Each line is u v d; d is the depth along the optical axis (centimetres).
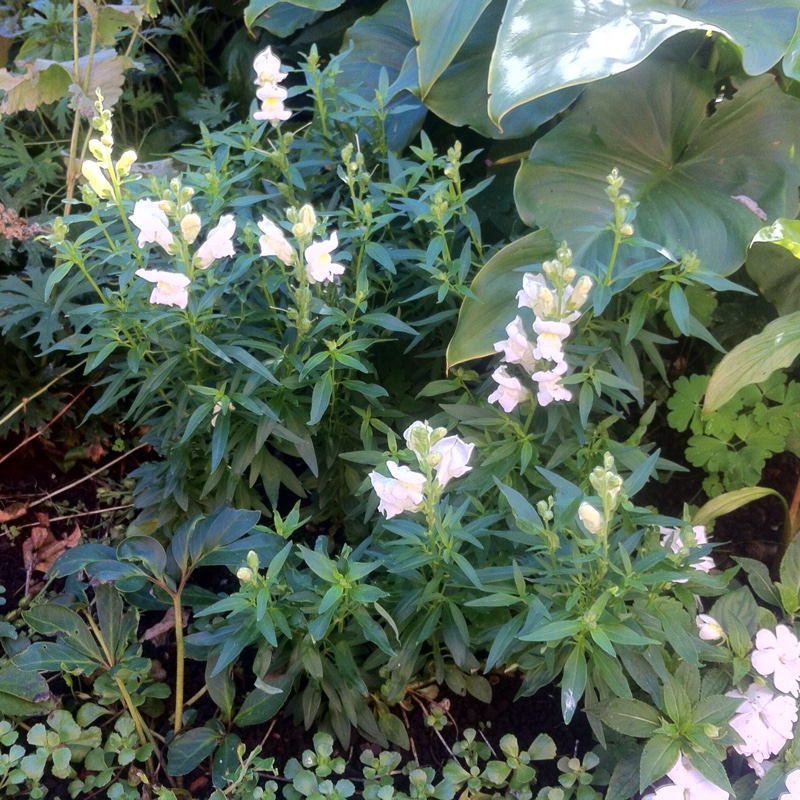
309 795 59
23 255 91
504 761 63
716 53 84
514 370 66
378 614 63
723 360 68
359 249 69
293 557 71
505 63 66
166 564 66
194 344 62
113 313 64
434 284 69
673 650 61
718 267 67
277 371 65
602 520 50
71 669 64
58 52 90
